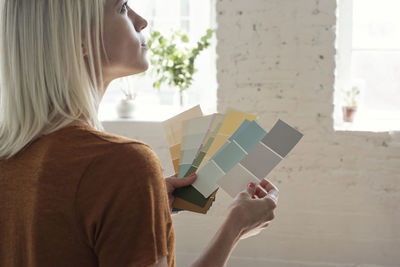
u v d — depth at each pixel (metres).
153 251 0.53
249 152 0.79
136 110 2.51
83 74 0.62
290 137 0.77
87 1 0.62
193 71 2.41
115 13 0.68
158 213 0.54
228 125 0.85
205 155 0.84
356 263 2.28
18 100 0.61
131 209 0.52
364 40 2.41
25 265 0.57
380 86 2.43
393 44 2.39
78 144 0.57
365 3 2.38
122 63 0.70
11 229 0.59
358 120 2.43
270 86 2.23
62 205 0.54
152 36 2.42
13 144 0.60
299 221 2.30
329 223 2.28
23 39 0.60
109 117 2.56
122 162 0.54
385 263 2.26
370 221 2.25
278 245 2.34
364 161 2.21
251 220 0.71
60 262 0.54
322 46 2.16
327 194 2.26
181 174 0.85
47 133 0.60
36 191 0.55
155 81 2.54
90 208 0.53
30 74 0.60
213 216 2.40
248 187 0.76
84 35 0.63
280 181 2.29
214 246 0.66
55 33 0.59
